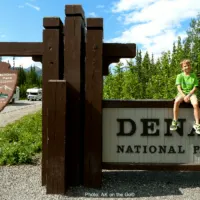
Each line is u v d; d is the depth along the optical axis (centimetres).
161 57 1611
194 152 572
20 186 563
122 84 1535
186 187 562
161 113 573
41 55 566
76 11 544
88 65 548
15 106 3369
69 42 548
